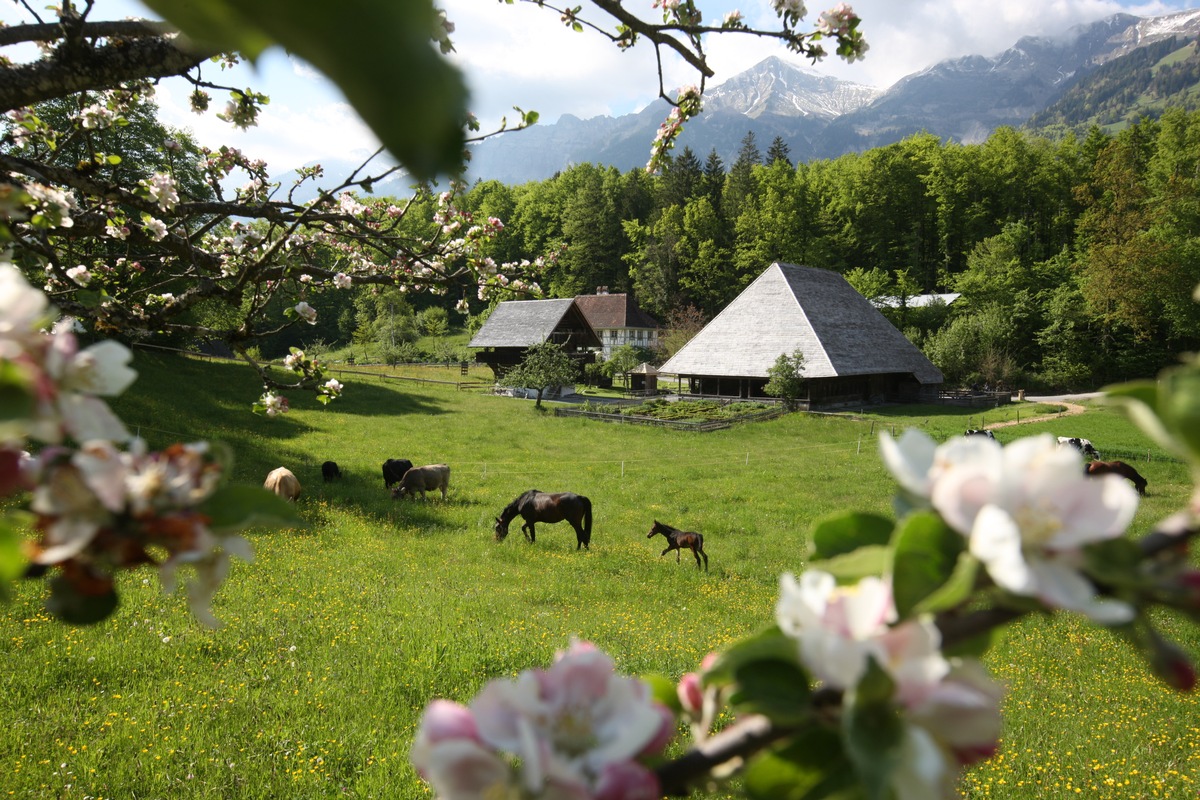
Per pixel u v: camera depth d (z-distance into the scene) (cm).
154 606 866
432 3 23
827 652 56
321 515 1600
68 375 63
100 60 179
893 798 52
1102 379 5394
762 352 4359
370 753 581
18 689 630
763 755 65
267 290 455
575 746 61
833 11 373
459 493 2056
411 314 8031
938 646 58
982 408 4222
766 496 2086
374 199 548
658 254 7831
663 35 364
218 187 538
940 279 7156
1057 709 759
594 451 2897
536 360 4112
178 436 2164
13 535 62
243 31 23
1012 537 51
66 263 412
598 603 1126
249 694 665
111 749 550
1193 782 589
